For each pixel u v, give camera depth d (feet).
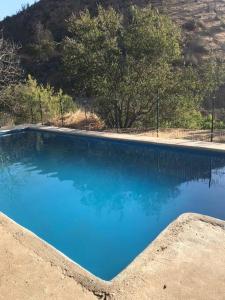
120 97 43.80
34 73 121.39
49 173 30.91
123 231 20.45
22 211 23.65
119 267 16.92
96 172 30.55
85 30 43.65
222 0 144.15
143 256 14.28
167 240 15.29
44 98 53.78
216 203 23.03
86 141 38.40
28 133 44.50
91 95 46.47
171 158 31.60
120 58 43.14
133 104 44.88
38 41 133.18
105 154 35.86
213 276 12.85
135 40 42.73
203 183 26.63
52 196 25.94
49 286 12.89
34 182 28.89
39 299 12.25
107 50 42.78
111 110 45.47
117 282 12.90
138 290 12.41
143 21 43.16
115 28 44.06
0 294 12.53
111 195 25.71
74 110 52.34
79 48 42.88
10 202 25.11
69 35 129.70
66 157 35.22
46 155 36.22
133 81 42.60
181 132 37.91
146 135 36.76
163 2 137.80
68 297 12.32
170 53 44.29
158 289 12.37
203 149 29.58
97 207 23.81
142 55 42.96
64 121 47.80
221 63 49.70
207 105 70.08
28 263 14.28
